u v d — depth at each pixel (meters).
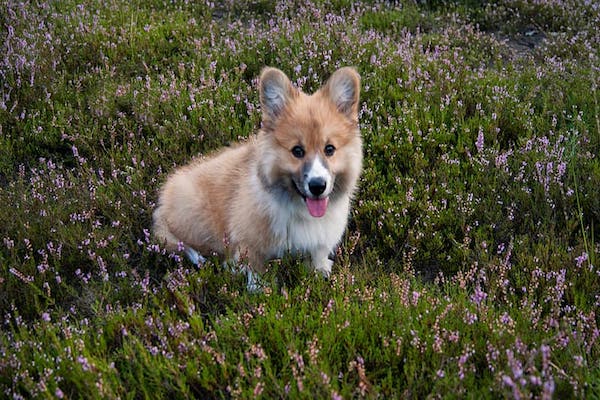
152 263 1.42
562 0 2.59
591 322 1.15
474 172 1.58
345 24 2.18
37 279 1.29
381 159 1.62
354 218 1.47
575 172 1.55
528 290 1.28
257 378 1.04
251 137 1.48
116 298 1.28
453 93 1.81
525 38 2.46
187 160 1.64
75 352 1.09
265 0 2.54
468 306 1.19
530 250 1.40
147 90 1.83
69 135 1.72
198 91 1.79
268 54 2.04
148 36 2.11
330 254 1.48
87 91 1.86
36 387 1.04
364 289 1.23
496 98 1.78
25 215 1.43
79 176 1.62
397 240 1.45
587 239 1.41
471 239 1.44
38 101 1.78
